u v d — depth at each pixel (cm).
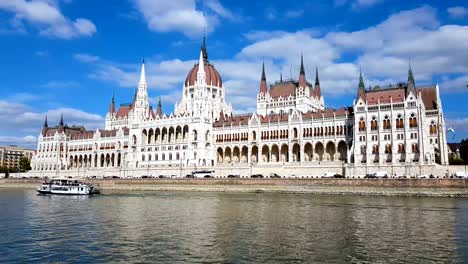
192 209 7575
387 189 10400
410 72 13625
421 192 9981
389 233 4934
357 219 6075
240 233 4969
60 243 4491
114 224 5778
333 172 13712
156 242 4488
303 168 14312
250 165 15350
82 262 3722
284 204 8369
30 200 10131
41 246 4350
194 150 17762
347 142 14950
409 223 5681
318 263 3631
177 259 3784
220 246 4266
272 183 12094
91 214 6975
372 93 14350
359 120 13988
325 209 7369
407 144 12900
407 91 13475
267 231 5097
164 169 17212
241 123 17688
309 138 15825
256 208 7644
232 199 9825
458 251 4012
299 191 11600
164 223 5819
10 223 5972
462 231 5050
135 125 19488
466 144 18538
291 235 4822
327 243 4381
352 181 10888
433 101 13738
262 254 3931
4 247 4316
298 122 16125
